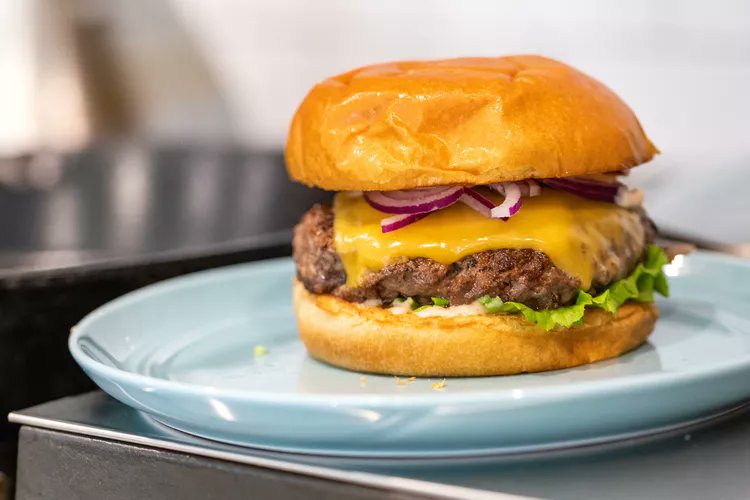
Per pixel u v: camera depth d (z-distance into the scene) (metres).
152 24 1.03
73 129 1.05
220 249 0.56
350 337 0.41
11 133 1.05
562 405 0.34
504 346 0.40
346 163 0.41
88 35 1.03
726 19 0.99
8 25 1.03
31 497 0.39
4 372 0.47
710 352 0.42
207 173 0.78
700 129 1.01
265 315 0.50
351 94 0.41
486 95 0.40
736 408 0.39
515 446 0.36
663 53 1.01
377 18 1.05
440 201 0.40
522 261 0.40
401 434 0.35
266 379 0.42
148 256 0.53
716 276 0.50
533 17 1.02
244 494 0.36
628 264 0.42
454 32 1.04
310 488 0.35
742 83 1.00
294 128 0.44
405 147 0.40
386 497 0.34
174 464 0.37
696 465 0.35
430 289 0.41
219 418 0.36
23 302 0.47
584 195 0.42
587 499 0.33
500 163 0.39
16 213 0.75
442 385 0.40
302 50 1.06
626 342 0.42
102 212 0.76
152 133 1.06
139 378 0.37
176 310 0.48
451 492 0.33
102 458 0.38
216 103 1.07
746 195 0.98
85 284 0.49
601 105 0.41
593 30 1.02
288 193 0.77
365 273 0.41
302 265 0.44
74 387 0.49
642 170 1.00
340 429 0.35
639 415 0.35
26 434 0.39
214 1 1.04
